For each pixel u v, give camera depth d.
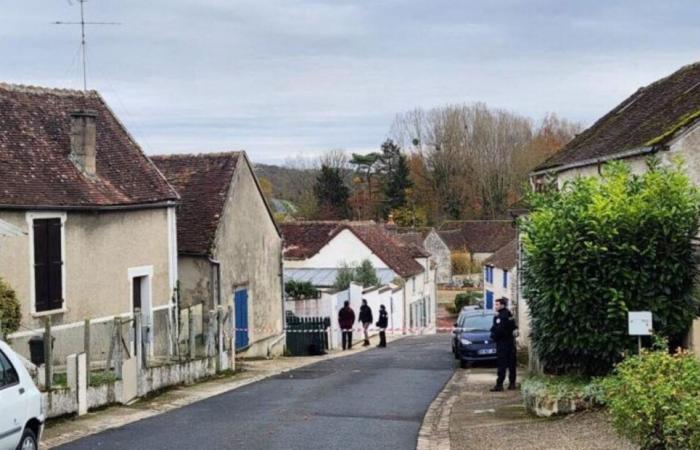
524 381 16.08
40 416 10.94
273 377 22.73
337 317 38.47
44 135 22.64
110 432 14.03
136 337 18.56
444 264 84.94
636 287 13.95
